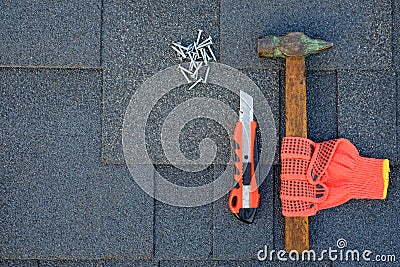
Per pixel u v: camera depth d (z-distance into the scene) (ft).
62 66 6.93
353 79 6.91
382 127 6.91
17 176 6.95
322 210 6.97
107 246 6.95
